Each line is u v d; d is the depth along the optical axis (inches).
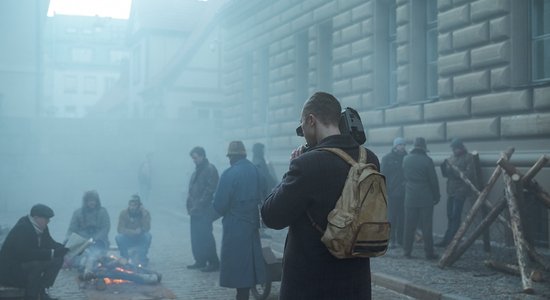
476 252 373.1
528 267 276.5
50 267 267.7
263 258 266.2
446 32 462.6
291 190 101.2
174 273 348.5
